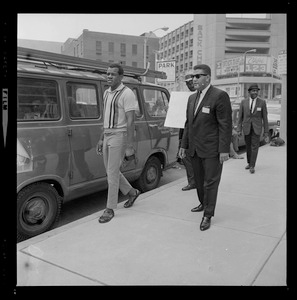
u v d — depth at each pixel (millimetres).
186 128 4293
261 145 11820
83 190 4633
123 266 3018
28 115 3965
